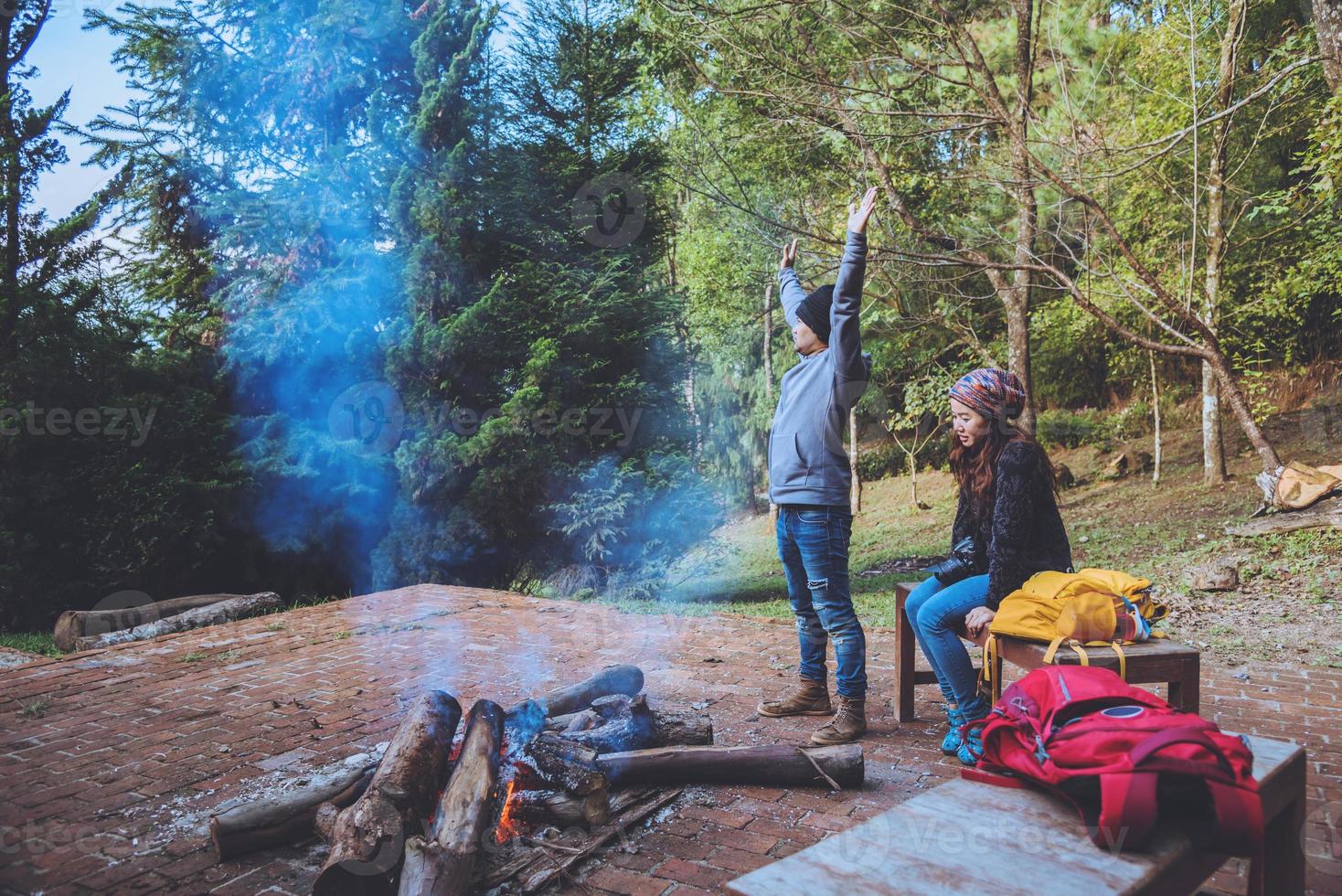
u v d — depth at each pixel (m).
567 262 11.38
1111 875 1.59
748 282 15.89
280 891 2.48
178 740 3.76
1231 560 9.32
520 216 10.88
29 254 9.20
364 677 4.74
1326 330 15.52
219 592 9.84
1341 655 5.50
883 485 23.17
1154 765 1.75
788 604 10.39
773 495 3.76
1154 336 15.12
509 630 5.93
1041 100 10.66
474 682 4.64
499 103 11.23
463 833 2.40
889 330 15.59
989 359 13.55
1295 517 9.98
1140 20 10.88
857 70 9.10
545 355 9.91
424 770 2.65
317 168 10.36
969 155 11.16
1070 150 9.11
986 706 3.38
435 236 10.20
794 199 10.16
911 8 9.10
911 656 3.92
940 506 19.80
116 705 4.27
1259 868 1.93
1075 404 21.20
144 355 10.02
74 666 5.04
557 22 11.62
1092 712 2.04
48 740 3.77
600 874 2.55
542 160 11.48
